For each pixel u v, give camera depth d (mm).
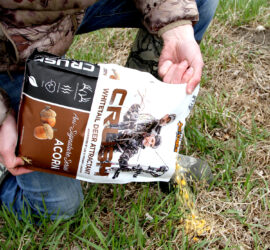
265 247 1300
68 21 1064
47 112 992
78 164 1066
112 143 1052
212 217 1422
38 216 1353
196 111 1829
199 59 1129
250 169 1589
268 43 2348
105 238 1308
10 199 1381
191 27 1195
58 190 1294
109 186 1548
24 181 1259
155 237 1352
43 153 1042
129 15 1490
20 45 980
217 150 1683
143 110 1039
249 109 1910
